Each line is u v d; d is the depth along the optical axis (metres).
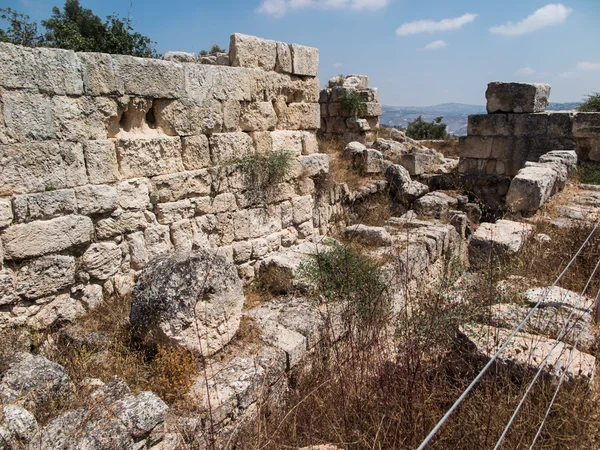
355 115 16.28
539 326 4.20
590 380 3.43
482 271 5.61
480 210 11.42
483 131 12.23
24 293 4.53
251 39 6.66
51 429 3.00
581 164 11.09
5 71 4.22
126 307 5.08
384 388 3.49
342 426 3.35
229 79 6.34
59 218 4.69
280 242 7.45
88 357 4.21
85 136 4.88
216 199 6.32
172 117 5.73
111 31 15.52
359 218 9.79
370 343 4.06
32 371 3.46
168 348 4.23
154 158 5.57
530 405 3.28
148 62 5.36
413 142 18.70
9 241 4.35
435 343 4.07
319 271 5.76
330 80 17.14
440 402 3.54
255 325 5.16
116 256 5.27
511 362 3.63
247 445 3.57
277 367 4.55
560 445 3.01
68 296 4.89
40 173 4.54
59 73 4.59
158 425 3.32
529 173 8.74
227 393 4.01
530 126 11.59
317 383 4.21
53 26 14.55
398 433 3.17
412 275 6.96
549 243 6.50
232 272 4.81
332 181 9.32
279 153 7.11
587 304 4.63
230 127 6.48
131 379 4.05
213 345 4.56
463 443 3.11
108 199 5.05
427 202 9.99
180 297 4.27
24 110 4.38
